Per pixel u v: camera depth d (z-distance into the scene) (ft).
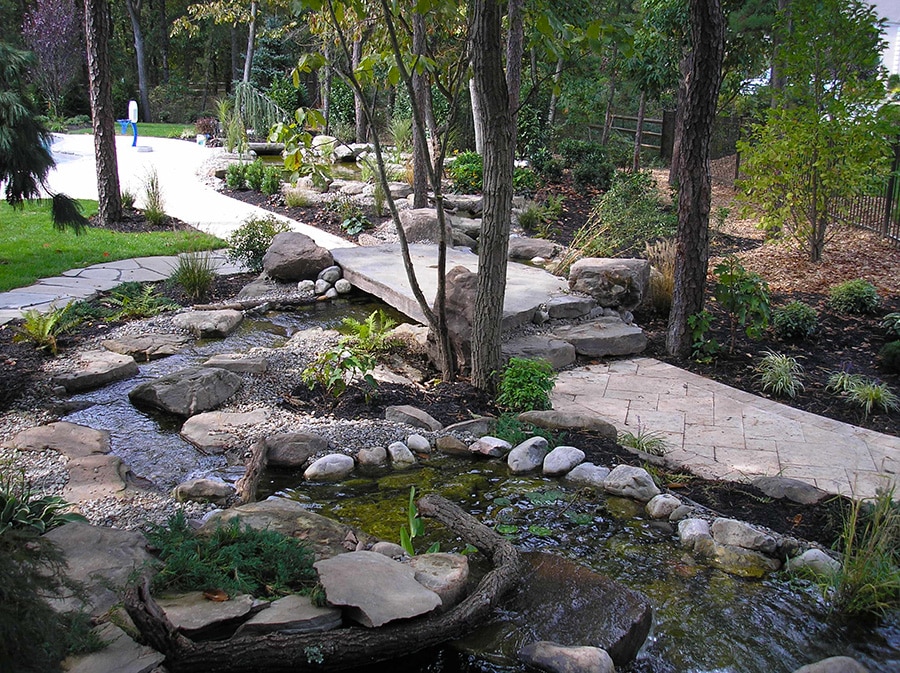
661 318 25.82
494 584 10.75
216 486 13.93
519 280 26.61
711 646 10.47
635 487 14.46
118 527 12.51
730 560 12.42
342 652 9.16
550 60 16.60
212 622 9.13
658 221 37.37
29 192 23.59
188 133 70.18
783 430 17.43
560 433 16.71
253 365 19.58
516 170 44.88
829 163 31.35
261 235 30.37
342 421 17.08
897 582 11.16
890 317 24.09
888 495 12.58
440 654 9.90
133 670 8.33
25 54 23.12
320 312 25.77
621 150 56.65
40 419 16.76
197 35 99.25
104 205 35.50
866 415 18.28
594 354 22.03
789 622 11.04
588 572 11.54
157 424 16.94
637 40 42.22
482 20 16.39
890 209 35.40
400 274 26.55
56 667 8.19
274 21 82.64
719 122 57.93
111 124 34.99
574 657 9.52
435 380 19.66
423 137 17.51
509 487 14.78
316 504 13.94
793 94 32.30
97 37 33.63
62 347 20.76
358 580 10.09
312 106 79.05
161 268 28.73
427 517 13.43
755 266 32.60
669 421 17.88
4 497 12.11
